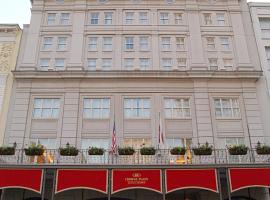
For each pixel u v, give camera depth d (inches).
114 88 932.0
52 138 872.9
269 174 710.5
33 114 903.7
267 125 889.5
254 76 939.3
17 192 791.1
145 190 805.9
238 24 1039.0
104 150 788.0
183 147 795.4
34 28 1024.9
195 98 917.2
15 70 932.6
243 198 797.9
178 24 1040.8
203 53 991.0
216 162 756.6
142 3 1067.3
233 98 931.3
